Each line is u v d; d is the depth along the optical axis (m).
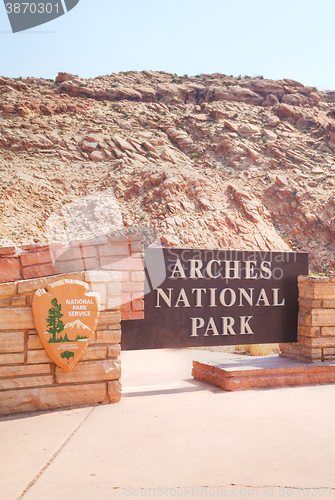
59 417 3.54
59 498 2.13
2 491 2.21
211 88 105.38
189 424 3.36
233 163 78.88
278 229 66.88
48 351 3.71
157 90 105.19
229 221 63.19
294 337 5.50
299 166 77.88
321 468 2.51
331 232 63.47
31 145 78.62
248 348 8.30
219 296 5.14
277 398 4.21
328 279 5.21
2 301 3.66
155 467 2.52
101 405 3.92
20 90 95.69
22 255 3.86
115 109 95.88
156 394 4.41
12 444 2.91
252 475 2.41
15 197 64.69
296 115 94.62
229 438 3.03
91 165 77.38
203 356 7.64
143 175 70.94
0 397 3.58
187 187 68.06
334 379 4.97
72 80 102.00
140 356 7.58
